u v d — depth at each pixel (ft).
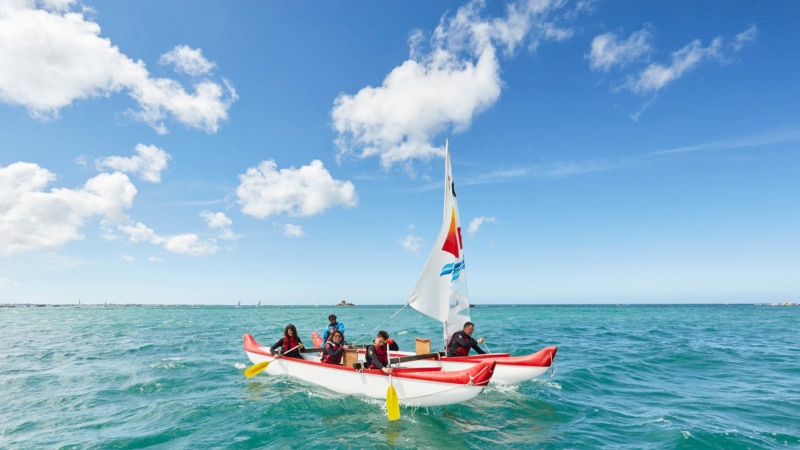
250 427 23.67
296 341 37.09
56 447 20.62
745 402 27.91
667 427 22.80
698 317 161.07
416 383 27.09
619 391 31.19
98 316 213.05
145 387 33.35
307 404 28.14
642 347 55.83
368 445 20.94
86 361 46.26
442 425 23.93
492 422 24.32
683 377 36.11
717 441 20.61
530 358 31.73
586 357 46.62
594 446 20.39
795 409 26.18
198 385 33.96
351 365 31.81
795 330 87.71
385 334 30.12
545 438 21.63
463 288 35.60
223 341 68.18
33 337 77.51
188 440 21.66
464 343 33.60
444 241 34.60
